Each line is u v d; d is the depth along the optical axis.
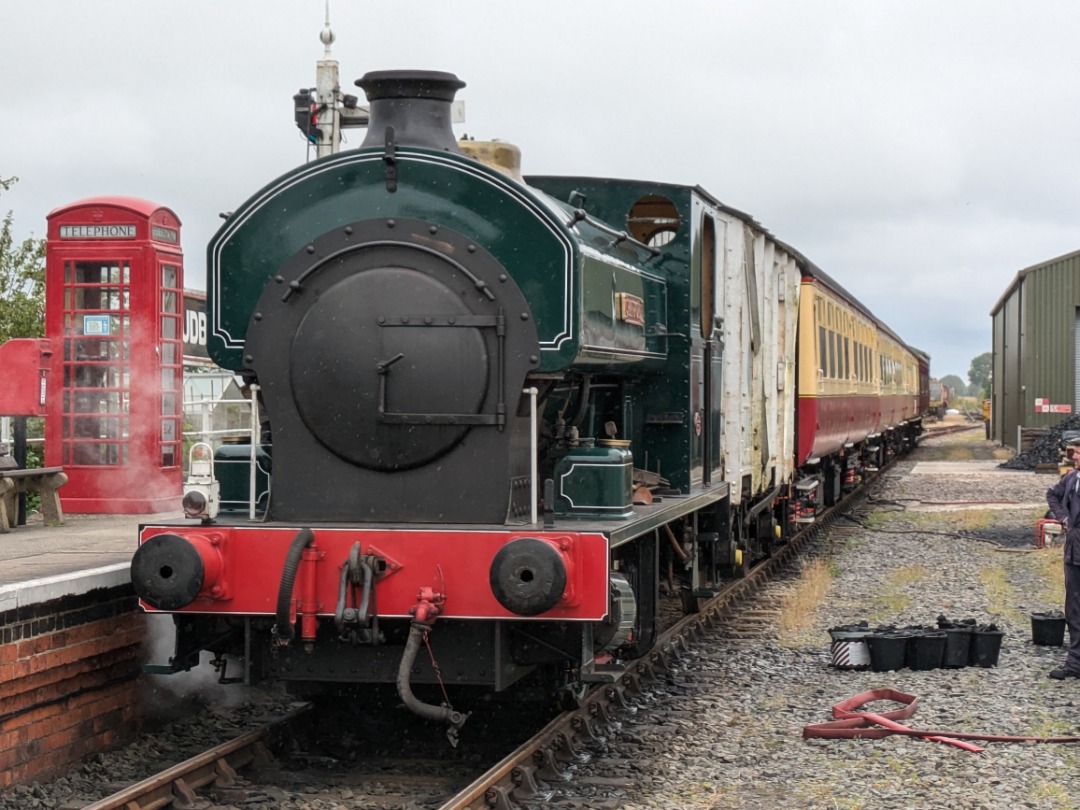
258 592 6.96
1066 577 10.05
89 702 7.57
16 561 8.39
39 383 11.09
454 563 6.83
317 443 7.30
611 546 6.81
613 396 9.72
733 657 10.85
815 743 7.95
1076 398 43.34
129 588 7.93
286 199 7.48
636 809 6.61
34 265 16.55
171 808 6.62
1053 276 43.53
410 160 7.36
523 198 7.25
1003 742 7.94
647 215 10.83
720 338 11.34
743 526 13.71
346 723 8.45
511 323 7.10
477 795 6.37
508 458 7.14
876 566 16.98
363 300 7.16
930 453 49.03
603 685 8.84
